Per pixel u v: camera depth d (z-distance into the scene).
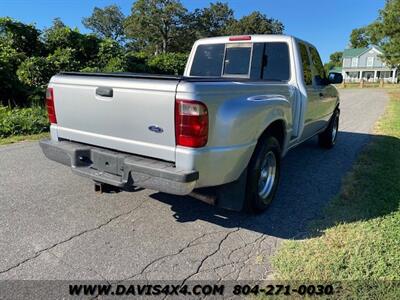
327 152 6.62
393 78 58.94
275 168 3.96
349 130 9.06
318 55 5.72
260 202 3.73
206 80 2.94
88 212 3.80
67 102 3.49
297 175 5.18
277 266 2.83
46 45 13.73
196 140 2.76
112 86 3.07
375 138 7.85
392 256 2.92
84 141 3.50
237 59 5.03
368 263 2.82
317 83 5.47
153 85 2.83
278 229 3.48
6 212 3.75
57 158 3.59
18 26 13.08
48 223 3.53
